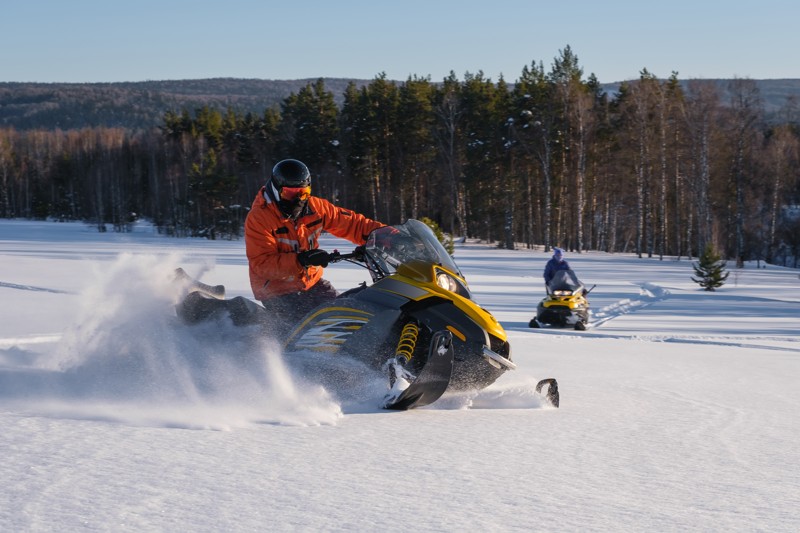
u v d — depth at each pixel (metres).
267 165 95.31
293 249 5.81
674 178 64.75
